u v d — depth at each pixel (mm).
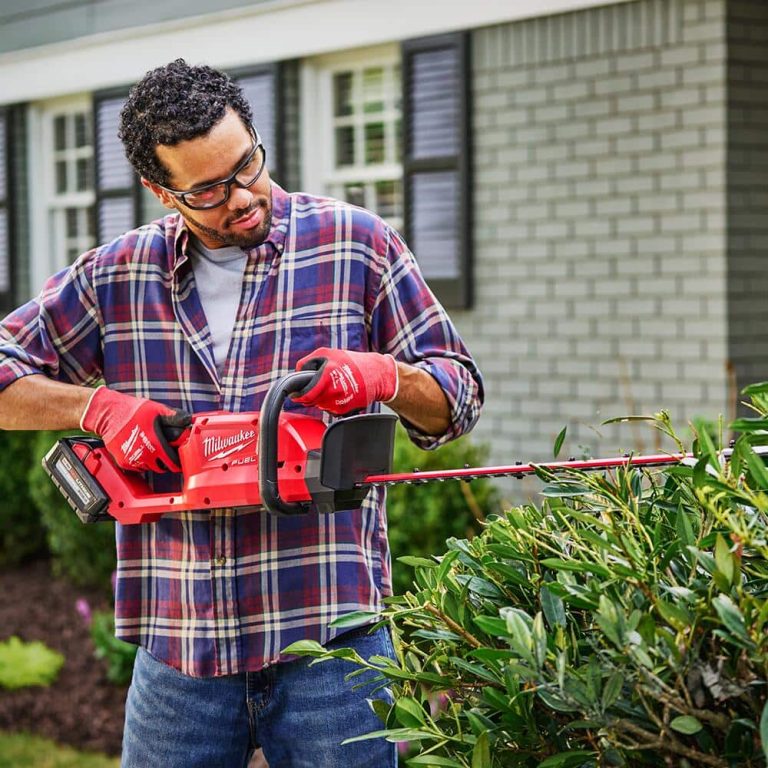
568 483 1738
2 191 9633
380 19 6773
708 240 5559
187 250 2232
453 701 1697
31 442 7559
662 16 5625
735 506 1557
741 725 1457
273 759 2250
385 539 2295
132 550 2281
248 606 2191
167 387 2258
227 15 7617
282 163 7387
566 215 6074
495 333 6422
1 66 9547
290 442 2029
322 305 2209
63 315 2297
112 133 8656
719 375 5555
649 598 1501
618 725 1474
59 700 5336
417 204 6699
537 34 6105
